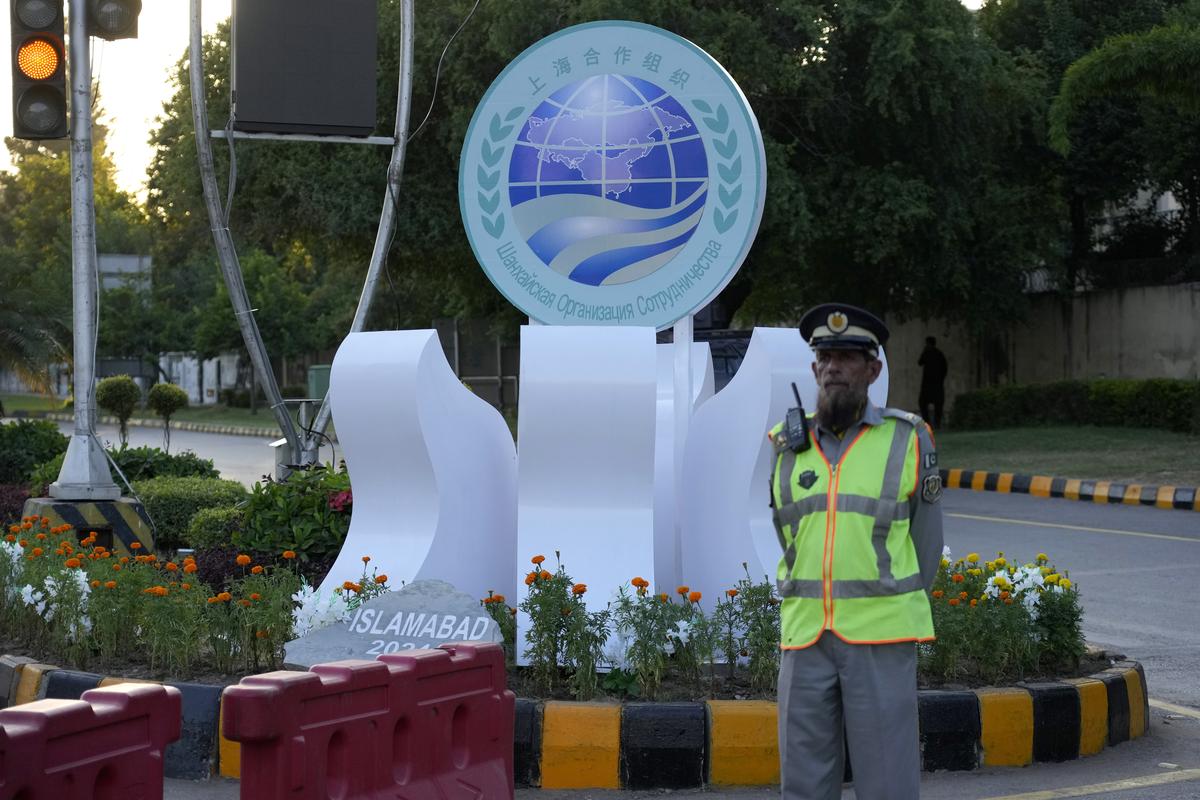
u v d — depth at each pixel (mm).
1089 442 21625
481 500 7262
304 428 10891
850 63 22500
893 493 4113
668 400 7582
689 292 7617
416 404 6898
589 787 5672
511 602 7402
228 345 41938
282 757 3717
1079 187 26531
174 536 11781
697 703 5773
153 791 3631
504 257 7785
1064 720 6145
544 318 7746
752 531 6973
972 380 29391
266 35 9695
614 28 7645
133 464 13742
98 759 3469
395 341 7055
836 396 4141
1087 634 9102
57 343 20062
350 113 9883
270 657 6496
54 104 9484
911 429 4168
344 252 25188
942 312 26656
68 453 10102
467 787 4328
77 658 6617
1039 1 27828
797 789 4172
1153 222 27469
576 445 6652
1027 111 24500
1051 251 25234
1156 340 24719
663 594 6457
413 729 4168
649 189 7645
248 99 9695
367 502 7172
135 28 9742
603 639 6105
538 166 7742
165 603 6391
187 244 48969
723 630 6430
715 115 7570
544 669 6188
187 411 47750
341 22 9820
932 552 4223
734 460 7078
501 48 19984
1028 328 27703
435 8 21172
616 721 5688
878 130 22906
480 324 31938
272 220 23016
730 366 15781
